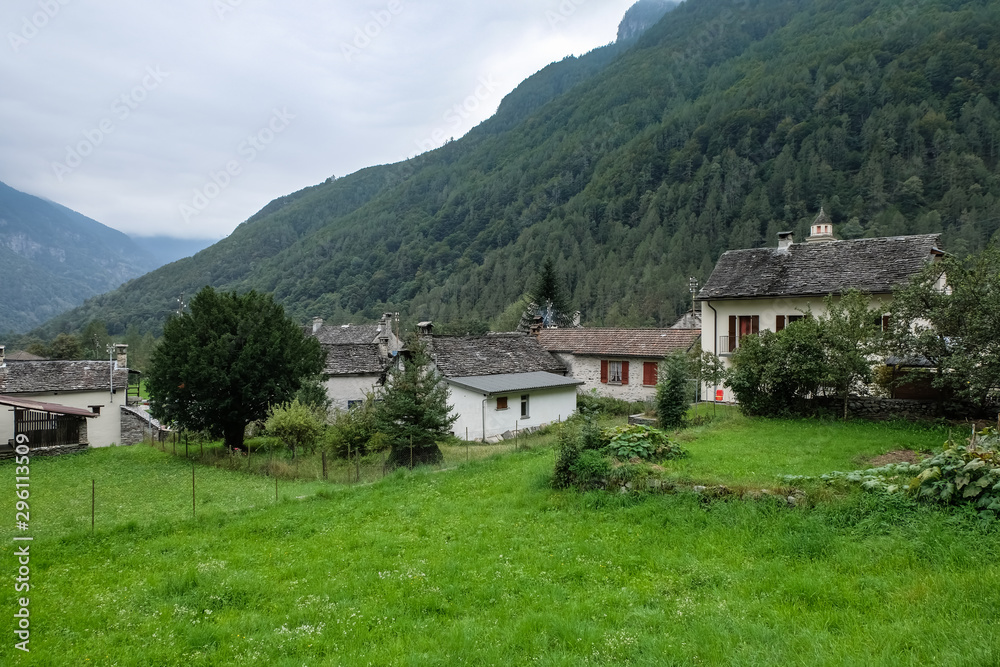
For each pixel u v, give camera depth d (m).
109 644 7.29
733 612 7.04
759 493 10.51
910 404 18.09
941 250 24.47
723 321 28.44
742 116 128.88
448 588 8.46
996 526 8.12
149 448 29.84
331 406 36.53
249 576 9.48
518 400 28.94
